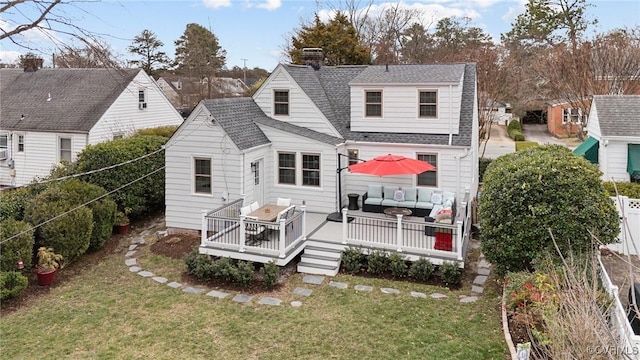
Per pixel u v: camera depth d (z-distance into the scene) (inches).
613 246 536.1
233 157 621.9
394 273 514.0
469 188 661.9
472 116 704.4
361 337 388.2
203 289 496.4
